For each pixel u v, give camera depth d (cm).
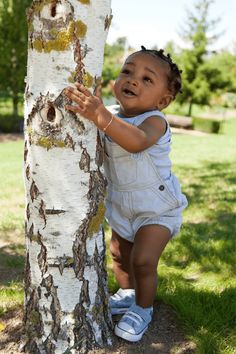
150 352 258
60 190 234
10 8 2003
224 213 588
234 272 384
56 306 245
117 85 260
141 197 262
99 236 251
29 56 229
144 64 252
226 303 304
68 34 217
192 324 283
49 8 217
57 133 227
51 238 239
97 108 221
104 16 227
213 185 780
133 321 263
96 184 242
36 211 239
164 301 310
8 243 468
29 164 237
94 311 253
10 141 1820
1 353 253
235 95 3866
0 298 321
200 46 2678
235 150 1438
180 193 278
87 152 234
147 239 263
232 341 270
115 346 259
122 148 253
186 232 486
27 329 254
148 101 255
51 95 223
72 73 221
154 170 260
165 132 257
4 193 719
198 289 336
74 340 246
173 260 413
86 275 246
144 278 264
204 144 1623
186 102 2795
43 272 243
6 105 2802
